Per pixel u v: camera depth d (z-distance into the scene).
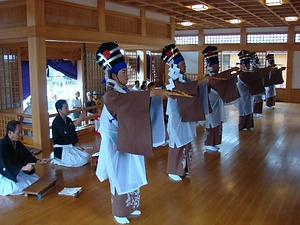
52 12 5.51
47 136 5.52
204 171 4.43
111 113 2.90
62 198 3.57
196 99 3.89
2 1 5.52
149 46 8.99
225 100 4.44
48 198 3.57
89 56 8.44
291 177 4.20
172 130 4.02
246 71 6.68
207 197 3.59
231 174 4.32
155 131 2.94
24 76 7.29
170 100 4.00
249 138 6.32
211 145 5.40
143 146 2.72
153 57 11.20
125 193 2.99
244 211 3.24
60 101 4.63
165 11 8.34
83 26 6.20
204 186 3.90
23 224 3.00
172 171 4.15
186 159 4.15
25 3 5.27
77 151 4.71
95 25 6.50
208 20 10.12
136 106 2.65
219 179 4.13
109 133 2.93
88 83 8.52
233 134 6.67
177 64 3.89
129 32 7.58
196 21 10.32
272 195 3.63
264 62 12.27
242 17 9.70
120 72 2.80
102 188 3.85
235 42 12.60
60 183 4.00
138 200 3.17
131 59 10.30
